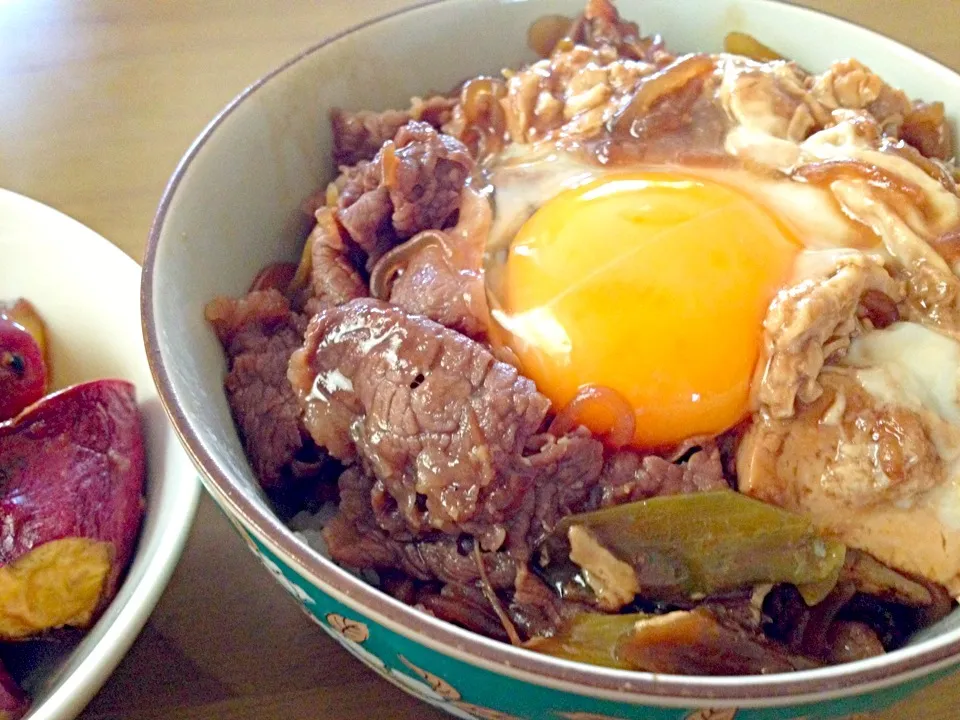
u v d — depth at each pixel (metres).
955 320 0.17
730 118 0.19
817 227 0.17
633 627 0.15
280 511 0.17
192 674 0.16
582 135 0.19
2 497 0.16
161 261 0.16
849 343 0.17
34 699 0.15
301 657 0.16
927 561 0.16
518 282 0.17
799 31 0.21
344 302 0.18
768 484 0.16
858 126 0.18
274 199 0.19
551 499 0.16
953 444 0.16
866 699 0.13
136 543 0.16
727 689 0.12
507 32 0.21
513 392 0.16
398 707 0.16
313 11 0.28
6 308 0.19
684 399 0.16
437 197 0.18
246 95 0.18
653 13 0.21
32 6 0.28
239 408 0.17
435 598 0.16
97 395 0.17
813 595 0.15
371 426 0.16
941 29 0.26
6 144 0.24
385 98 0.21
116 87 0.25
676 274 0.17
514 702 0.13
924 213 0.17
